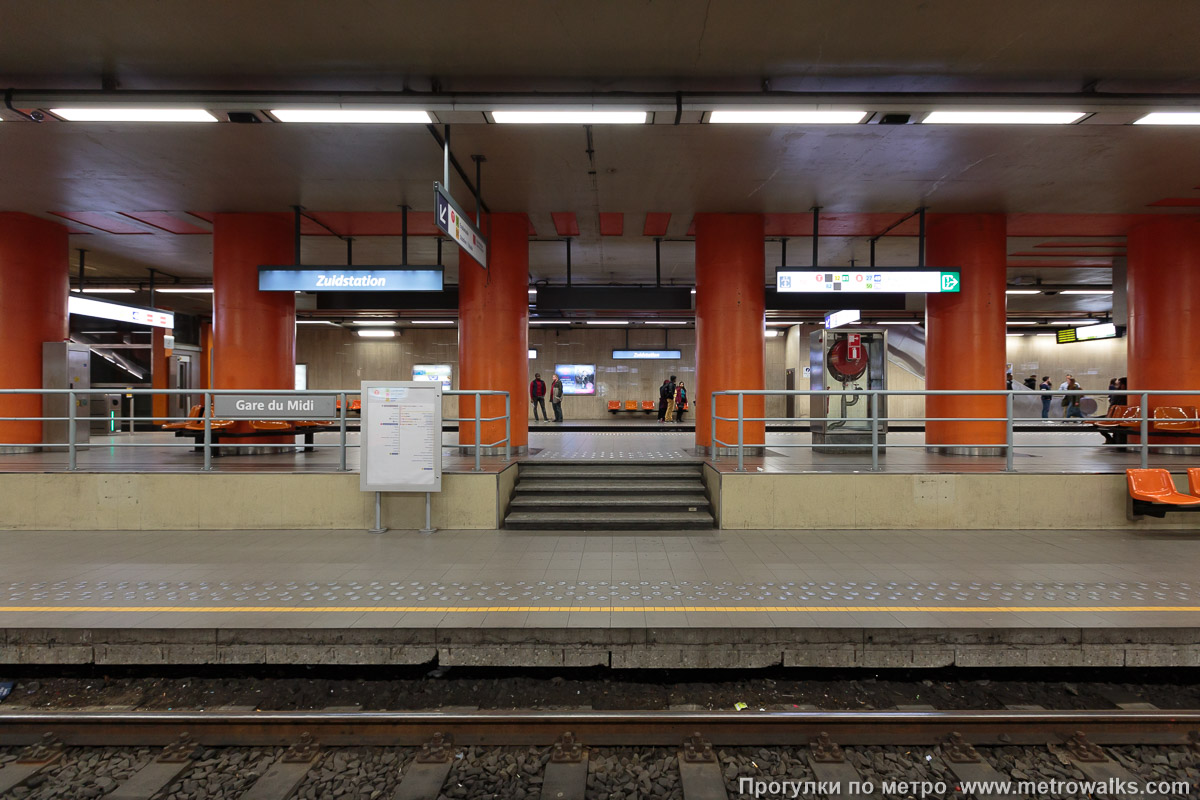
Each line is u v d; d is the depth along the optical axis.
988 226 8.99
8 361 8.89
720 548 5.71
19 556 5.44
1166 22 4.58
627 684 3.87
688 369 22.95
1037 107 5.24
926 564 5.16
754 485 6.55
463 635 3.77
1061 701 3.70
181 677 3.95
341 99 5.20
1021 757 3.08
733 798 2.80
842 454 9.27
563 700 3.73
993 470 6.82
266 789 2.83
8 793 2.83
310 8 4.46
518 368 9.06
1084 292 15.30
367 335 23.17
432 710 3.43
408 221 9.51
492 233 8.95
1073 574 4.86
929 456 8.84
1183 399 9.10
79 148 6.62
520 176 7.55
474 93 5.20
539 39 4.87
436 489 6.25
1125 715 3.22
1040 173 7.37
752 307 8.97
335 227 9.87
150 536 6.25
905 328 21.08
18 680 3.90
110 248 11.21
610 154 6.87
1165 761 3.04
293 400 6.69
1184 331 9.09
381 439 6.25
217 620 3.90
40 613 4.02
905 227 9.83
